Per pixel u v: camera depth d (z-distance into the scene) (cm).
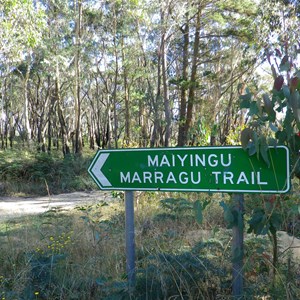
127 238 341
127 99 2775
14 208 1102
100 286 369
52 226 656
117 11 2541
